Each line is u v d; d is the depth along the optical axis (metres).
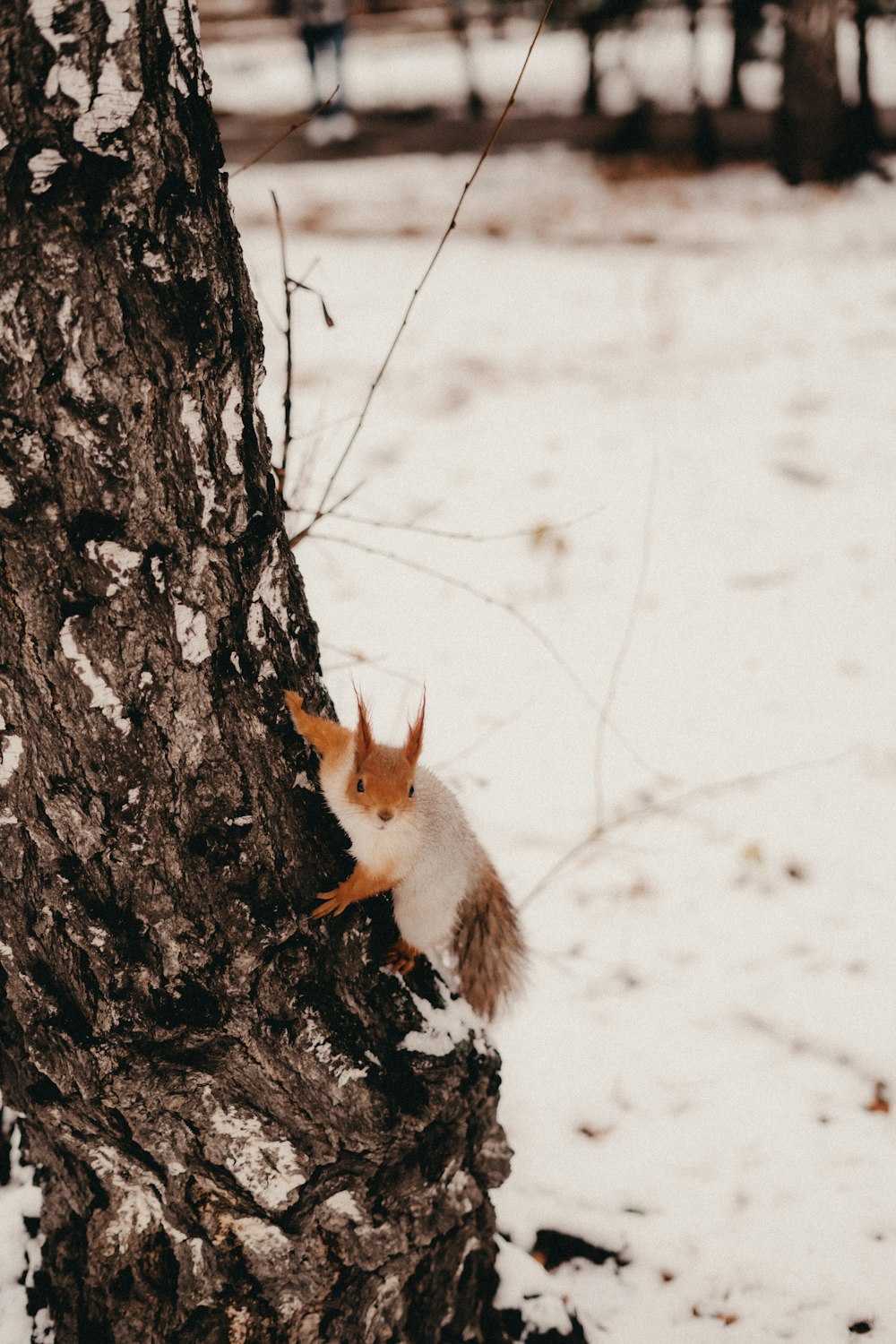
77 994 1.96
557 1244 2.87
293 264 9.83
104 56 1.47
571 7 13.06
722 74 15.56
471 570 5.79
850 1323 2.67
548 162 12.49
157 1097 2.01
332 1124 2.06
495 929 2.65
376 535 6.05
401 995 2.21
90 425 1.59
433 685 5.00
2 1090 2.27
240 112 15.07
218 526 1.77
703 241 10.10
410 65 17.77
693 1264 2.81
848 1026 3.44
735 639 5.29
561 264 9.77
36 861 1.88
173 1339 2.15
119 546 1.67
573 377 7.81
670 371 7.82
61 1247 2.29
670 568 5.79
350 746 2.04
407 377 7.81
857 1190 2.96
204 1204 2.09
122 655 1.74
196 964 1.94
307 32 12.98
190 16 1.59
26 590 1.66
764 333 8.29
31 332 1.52
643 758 4.62
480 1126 2.30
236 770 1.90
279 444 6.39
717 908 3.91
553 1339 2.60
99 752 1.78
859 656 5.12
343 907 2.05
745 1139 3.12
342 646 5.21
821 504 6.22
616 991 3.61
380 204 11.51
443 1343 2.38
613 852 4.17
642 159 12.20
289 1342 2.16
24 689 1.74
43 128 1.46
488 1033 2.65
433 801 2.29
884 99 13.61
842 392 7.34
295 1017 2.01
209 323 1.66
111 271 1.54
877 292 8.76
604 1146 3.12
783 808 4.33
